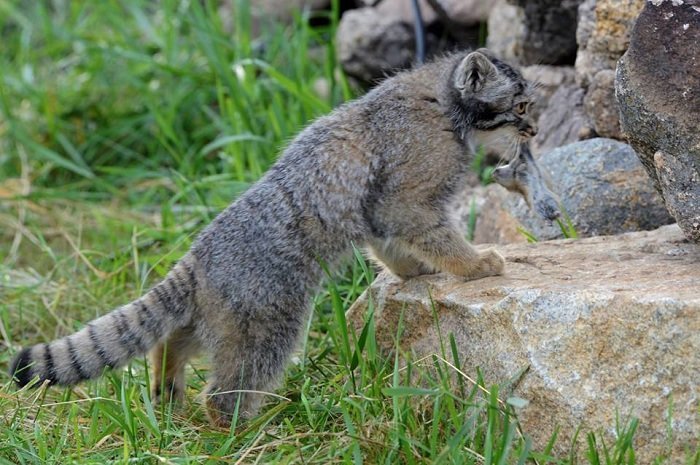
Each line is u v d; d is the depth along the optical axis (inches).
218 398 350.0
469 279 351.3
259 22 678.5
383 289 362.3
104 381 382.0
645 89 314.7
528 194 374.0
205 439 333.1
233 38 657.0
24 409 346.9
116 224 527.8
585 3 456.4
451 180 362.6
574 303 296.2
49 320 455.5
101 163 608.4
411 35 573.6
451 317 332.2
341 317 339.0
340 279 443.2
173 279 354.3
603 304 290.8
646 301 284.2
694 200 310.8
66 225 549.0
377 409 320.8
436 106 365.1
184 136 597.0
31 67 677.3
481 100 365.1
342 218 358.3
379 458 299.0
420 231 356.2
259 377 353.1
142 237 515.8
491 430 285.6
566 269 340.5
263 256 352.8
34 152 609.6
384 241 364.5
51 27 712.4
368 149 360.8
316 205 356.2
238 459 313.0
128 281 481.4
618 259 347.6
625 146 422.9
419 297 346.0
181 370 371.9
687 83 308.3
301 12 668.7
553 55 496.4
